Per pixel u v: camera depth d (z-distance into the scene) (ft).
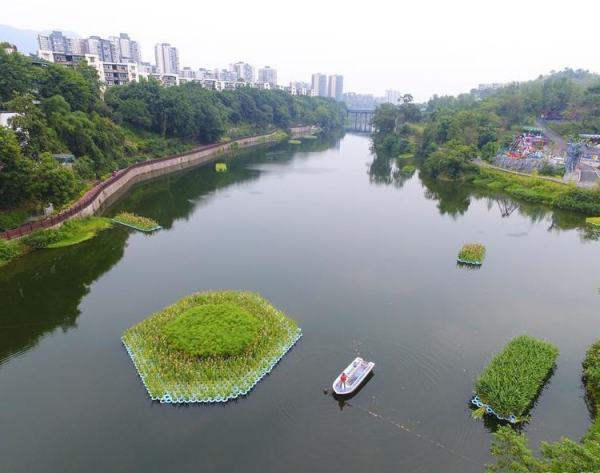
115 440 91.71
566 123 486.38
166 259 184.03
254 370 109.81
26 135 218.79
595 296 160.35
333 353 120.16
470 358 120.26
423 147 488.44
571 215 265.54
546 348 115.96
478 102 643.86
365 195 311.68
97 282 161.89
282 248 199.52
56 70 305.53
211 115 462.60
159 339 118.52
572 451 62.59
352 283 164.55
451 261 189.47
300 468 85.87
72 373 111.34
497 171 357.41
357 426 95.86
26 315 139.64
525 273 179.11
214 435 93.40
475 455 89.30
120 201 272.72
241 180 351.46
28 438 91.66
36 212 199.62
